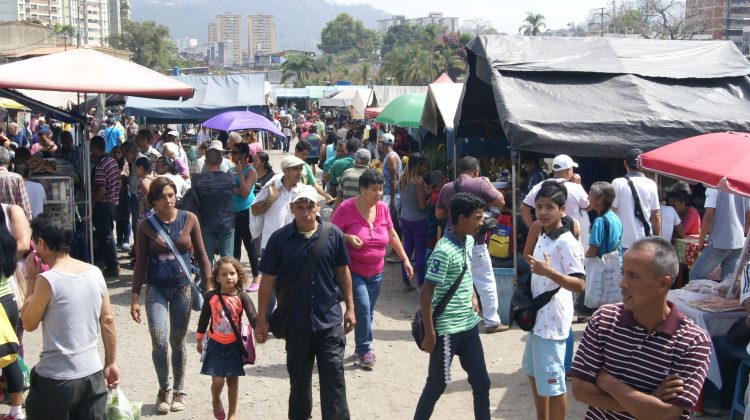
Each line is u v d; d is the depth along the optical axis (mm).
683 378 3002
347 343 7984
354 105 30531
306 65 115625
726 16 78688
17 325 5727
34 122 26875
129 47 115938
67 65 9281
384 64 96000
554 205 5031
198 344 5723
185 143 24156
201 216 9086
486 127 13375
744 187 5145
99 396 4602
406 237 10039
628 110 9125
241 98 19047
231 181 9211
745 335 5652
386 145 12977
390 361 7402
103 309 4668
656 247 3043
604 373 3148
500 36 10461
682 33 56500
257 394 6613
